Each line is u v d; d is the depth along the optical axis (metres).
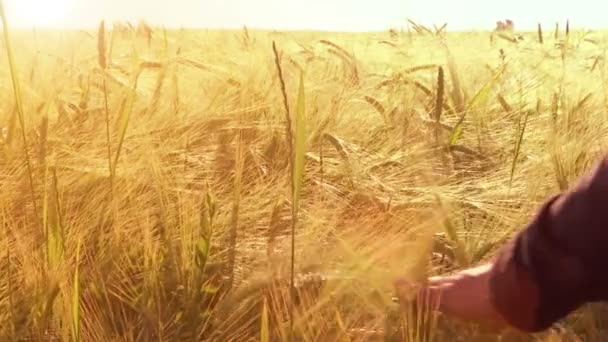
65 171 1.83
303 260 1.48
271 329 1.36
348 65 4.03
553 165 2.08
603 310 1.39
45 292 1.34
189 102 2.79
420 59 5.35
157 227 1.70
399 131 2.67
